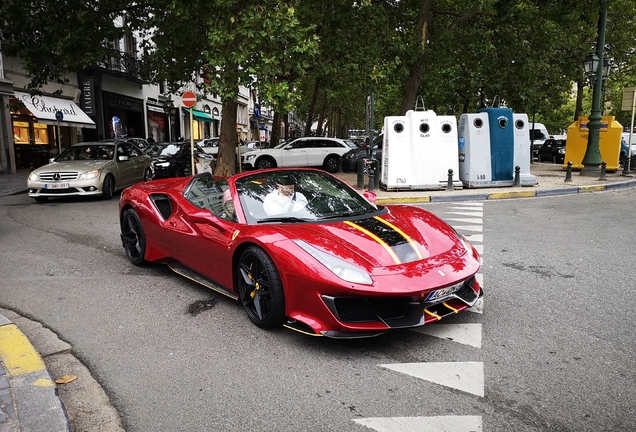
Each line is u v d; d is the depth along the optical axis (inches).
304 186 180.4
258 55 466.6
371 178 495.5
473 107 1317.7
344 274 127.3
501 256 234.4
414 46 633.0
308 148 838.5
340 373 121.3
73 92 964.0
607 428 96.5
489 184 510.3
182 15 471.5
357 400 108.7
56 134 924.0
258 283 147.7
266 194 171.6
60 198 494.0
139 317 162.1
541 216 352.2
